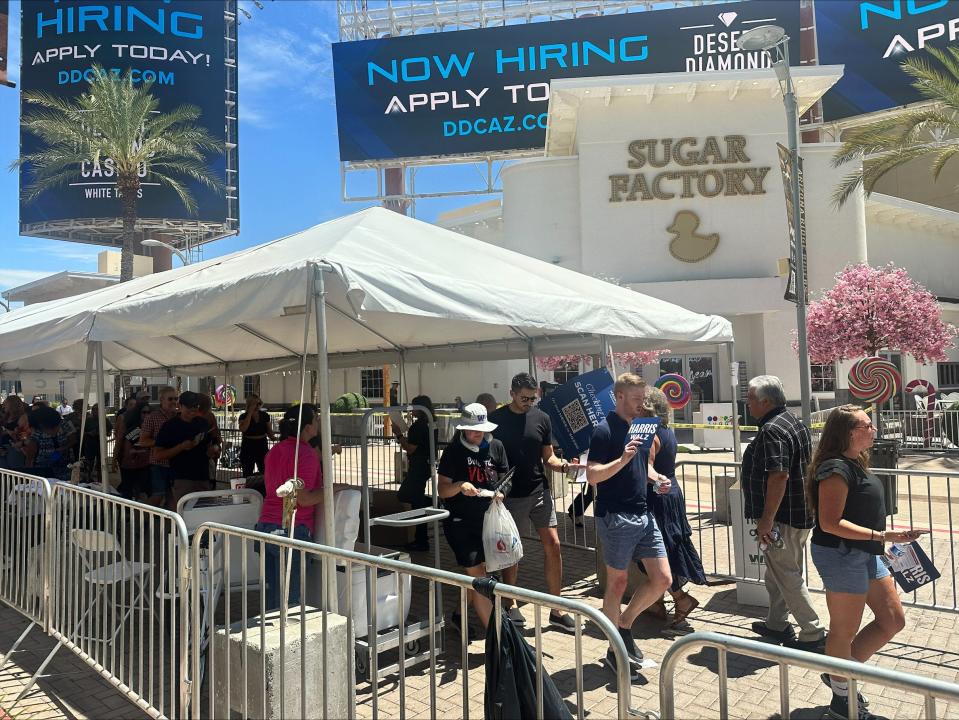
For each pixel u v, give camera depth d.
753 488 4.61
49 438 8.71
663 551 4.29
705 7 30.56
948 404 20.17
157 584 4.75
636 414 4.25
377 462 15.70
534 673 2.79
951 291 34.12
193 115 29.92
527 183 26.58
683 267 24.75
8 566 5.73
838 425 3.77
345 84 33.12
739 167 24.80
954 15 28.12
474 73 32.34
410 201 33.66
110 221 43.22
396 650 4.78
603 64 31.31
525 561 7.41
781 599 4.93
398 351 9.63
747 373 24.95
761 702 4.05
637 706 3.96
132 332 5.05
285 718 3.46
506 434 5.23
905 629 5.27
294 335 8.59
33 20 42.28
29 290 38.59
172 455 7.09
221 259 6.34
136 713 4.00
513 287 5.15
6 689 4.36
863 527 3.65
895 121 16.62
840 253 24.81
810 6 30.89
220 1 44.66
